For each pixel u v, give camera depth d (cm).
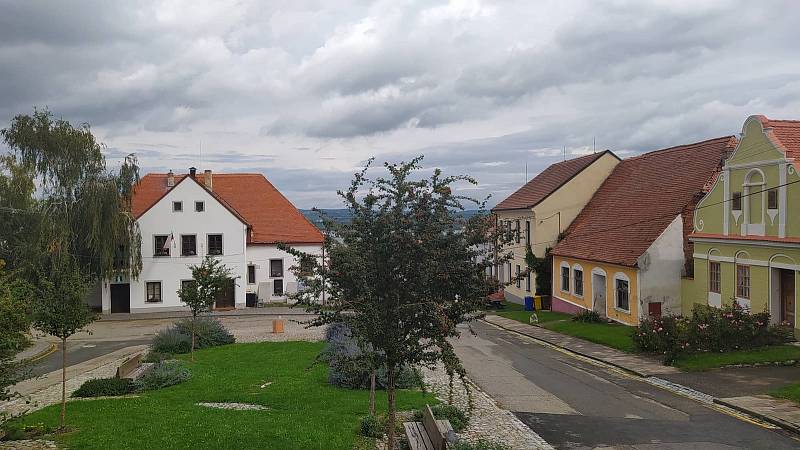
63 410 1331
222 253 4625
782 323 2159
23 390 1948
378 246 920
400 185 926
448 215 933
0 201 4288
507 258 954
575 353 2456
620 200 3631
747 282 2350
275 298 4884
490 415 1493
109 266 4206
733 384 1752
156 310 4519
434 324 918
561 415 1498
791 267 2109
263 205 5241
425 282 906
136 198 4903
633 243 2997
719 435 1320
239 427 1283
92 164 4222
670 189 3147
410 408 1496
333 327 1382
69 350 3047
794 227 2095
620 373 2030
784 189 2134
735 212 2406
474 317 969
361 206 935
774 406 1509
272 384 1852
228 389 1786
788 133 2230
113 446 1174
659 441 1284
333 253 933
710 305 2548
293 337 3123
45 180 4144
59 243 3978
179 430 1269
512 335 3058
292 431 1247
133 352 2892
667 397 1678
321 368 2091
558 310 3816
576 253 3509
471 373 2044
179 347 2689
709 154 3081
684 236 2831
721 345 2103
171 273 4544
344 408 1486
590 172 4116
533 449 1230
